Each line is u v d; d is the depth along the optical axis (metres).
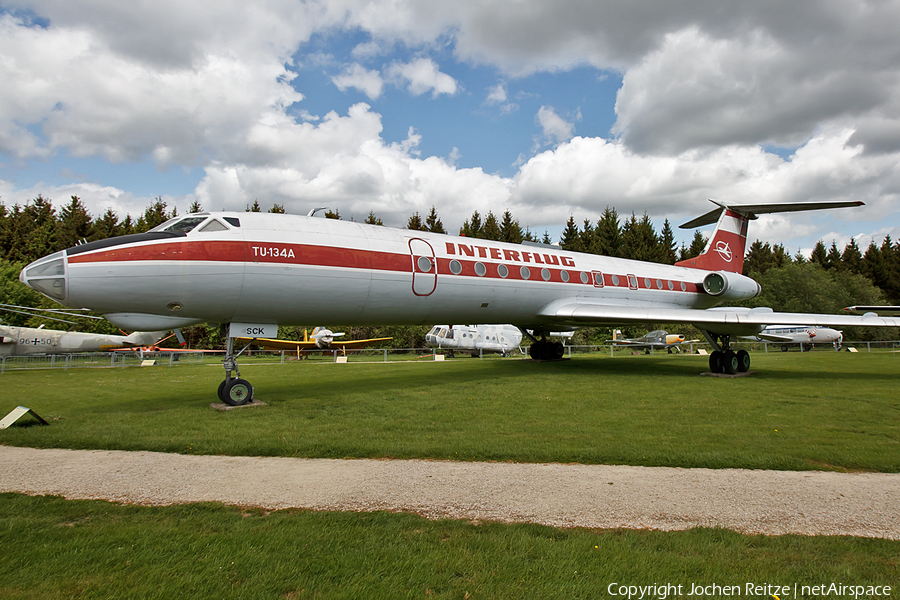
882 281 61.97
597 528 3.98
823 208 18.94
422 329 42.66
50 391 13.10
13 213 50.69
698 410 9.05
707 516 4.21
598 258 18.23
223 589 3.10
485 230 54.03
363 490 4.92
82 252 9.21
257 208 50.00
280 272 10.55
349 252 11.62
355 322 12.59
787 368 18.20
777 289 43.38
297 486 5.06
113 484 5.16
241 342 33.41
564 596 3.01
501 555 3.52
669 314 15.15
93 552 3.58
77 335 25.94
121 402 10.87
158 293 9.62
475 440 6.80
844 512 4.29
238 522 4.12
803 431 7.27
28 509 4.47
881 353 30.45
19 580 3.20
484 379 14.36
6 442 6.90
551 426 7.73
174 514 4.34
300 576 3.25
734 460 5.71
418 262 12.84
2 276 29.84
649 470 5.49
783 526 4.01
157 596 3.02
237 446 6.52
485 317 15.09
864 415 8.50
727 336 15.66
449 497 4.71
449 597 3.01
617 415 8.60
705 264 21.84
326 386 13.35
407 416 8.65
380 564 3.40
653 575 3.25
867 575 3.25
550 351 21.88
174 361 27.88
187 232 10.06
